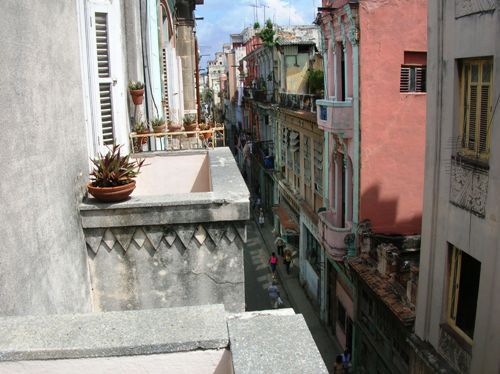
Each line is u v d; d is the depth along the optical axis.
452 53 9.14
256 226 33.22
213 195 5.67
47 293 4.45
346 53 15.54
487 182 8.13
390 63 14.69
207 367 2.86
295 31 32.19
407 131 15.09
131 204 5.48
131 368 2.82
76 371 2.79
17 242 3.91
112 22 7.46
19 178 4.02
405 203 15.49
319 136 19.72
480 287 8.34
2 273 3.63
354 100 15.19
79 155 5.64
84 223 5.49
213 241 5.69
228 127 64.38
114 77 7.53
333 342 18.41
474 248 8.53
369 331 14.42
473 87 8.79
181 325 2.98
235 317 3.08
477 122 8.66
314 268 21.20
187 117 12.43
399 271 12.85
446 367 9.49
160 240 5.64
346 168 16.30
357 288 15.20
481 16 8.19
